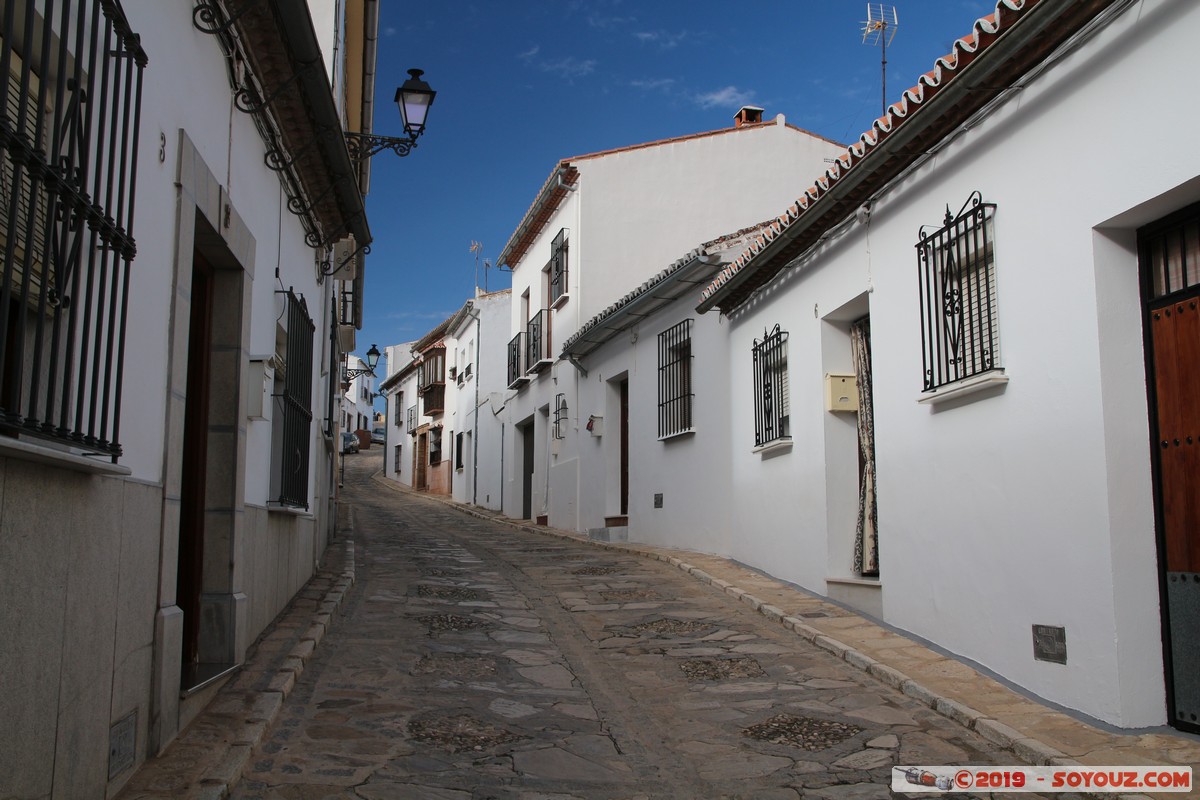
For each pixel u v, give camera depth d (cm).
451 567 1125
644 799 423
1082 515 502
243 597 566
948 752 473
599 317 1479
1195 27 435
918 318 679
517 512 2130
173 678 434
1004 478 573
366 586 947
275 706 500
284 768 430
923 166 670
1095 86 498
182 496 550
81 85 310
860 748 483
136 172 372
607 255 1709
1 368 261
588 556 1265
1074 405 510
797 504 918
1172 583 477
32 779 290
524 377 2052
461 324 2873
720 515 1152
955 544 630
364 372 2283
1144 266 501
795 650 691
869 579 799
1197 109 434
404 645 691
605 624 797
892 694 575
